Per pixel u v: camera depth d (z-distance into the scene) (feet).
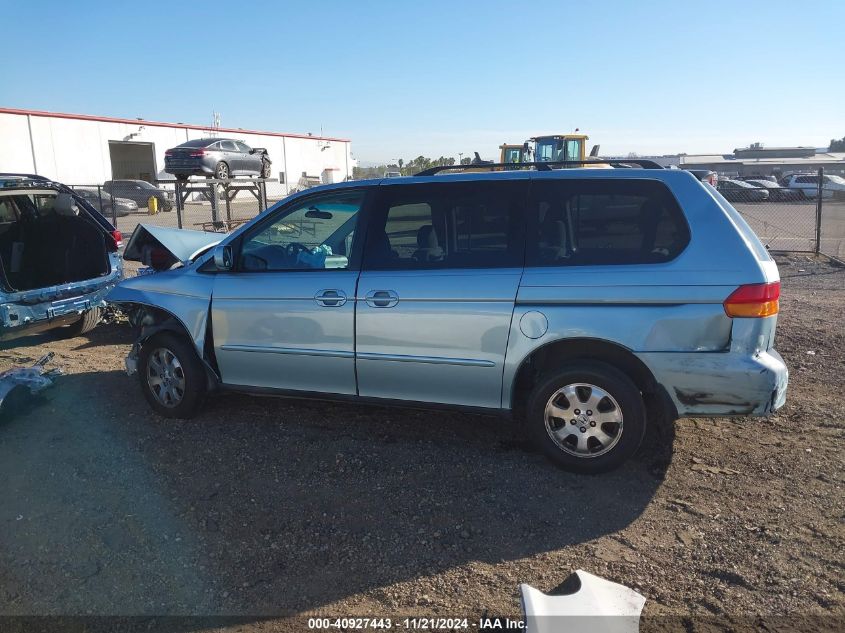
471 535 11.79
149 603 10.09
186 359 16.52
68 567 10.96
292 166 182.70
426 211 14.38
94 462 14.70
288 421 16.87
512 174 14.03
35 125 120.57
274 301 15.38
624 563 10.97
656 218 13.01
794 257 45.11
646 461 14.48
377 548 11.43
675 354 12.68
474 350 13.79
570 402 13.56
